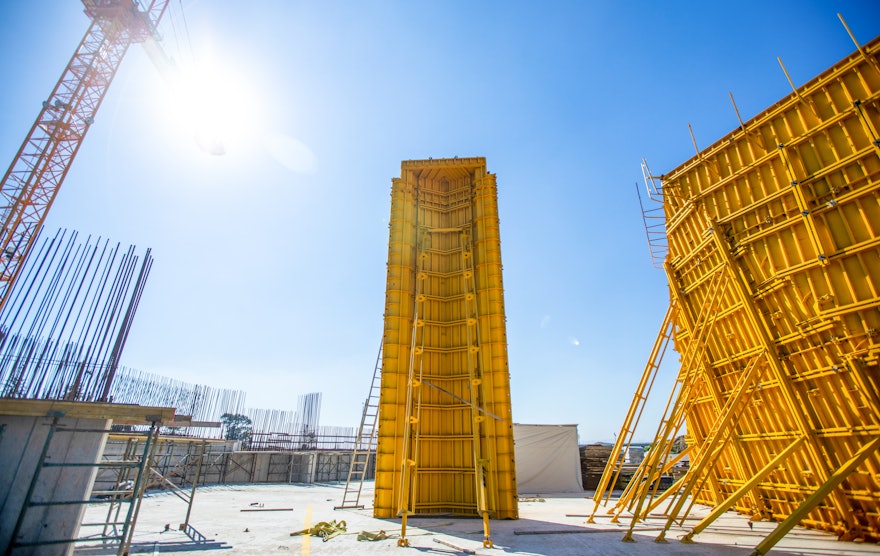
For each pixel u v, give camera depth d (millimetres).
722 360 17078
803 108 14250
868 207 12508
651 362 19188
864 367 12078
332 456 48938
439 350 19844
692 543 11906
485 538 11789
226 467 40250
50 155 39844
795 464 14219
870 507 11891
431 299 20641
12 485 7715
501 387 18156
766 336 14664
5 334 17141
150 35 45750
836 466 12773
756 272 15258
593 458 39000
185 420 11781
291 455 44188
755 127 15492
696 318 18609
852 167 12938
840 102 13359
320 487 36438
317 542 12023
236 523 15367
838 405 12734
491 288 19750
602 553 10766
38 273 18172
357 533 13328
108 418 8672
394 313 19531
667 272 19906
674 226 19484
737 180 16281
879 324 11898
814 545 11305
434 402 19031
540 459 35500
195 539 12453
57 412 8047
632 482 17188
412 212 21844
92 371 15492
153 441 10945
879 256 12117
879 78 12523
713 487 18938
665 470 16359
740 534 13188
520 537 12898
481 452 17859
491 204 21250
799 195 13875
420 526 14727
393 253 20594
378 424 18172
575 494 32188
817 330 13203
